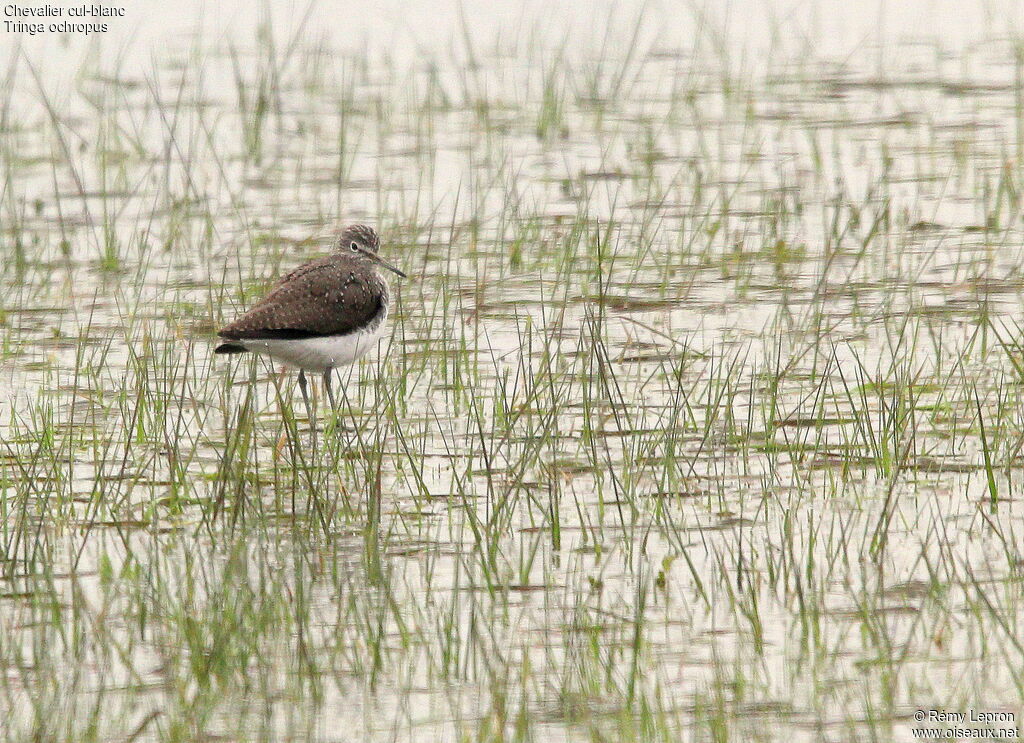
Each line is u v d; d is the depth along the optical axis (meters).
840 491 12.55
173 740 9.13
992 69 27.08
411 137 24.03
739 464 13.16
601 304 14.29
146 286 18.03
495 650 10.10
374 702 9.53
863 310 16.80
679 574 11.17
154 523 11.98
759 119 24.55
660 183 21.53
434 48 28.59
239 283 17.53
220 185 21.86
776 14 30.55
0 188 21.66
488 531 11.69
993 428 13.65
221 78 26.83
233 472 12.81
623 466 13.08
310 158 23.00
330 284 14.38
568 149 23.30
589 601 10.77
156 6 30.39
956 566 11.12
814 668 9.83
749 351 15.77
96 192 21.61
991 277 17.61
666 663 9.91
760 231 19.52
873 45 28.70
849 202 20.08
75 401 14.73
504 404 13.84
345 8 30.67
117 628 10.50
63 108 25.05
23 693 9.66
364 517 12.24
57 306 17.39
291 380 15.27
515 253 18.52
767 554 11.39
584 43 28.66
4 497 11.85
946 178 21.27
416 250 19.08
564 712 9.38
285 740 9.10
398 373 15.59
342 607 10.73
